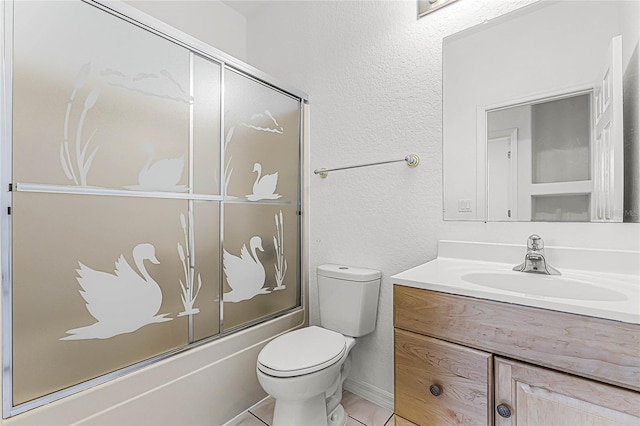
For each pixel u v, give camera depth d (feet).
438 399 3.15
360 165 5.65
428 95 4.89
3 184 2.97
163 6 6.34
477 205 4.43
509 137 4.20
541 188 3.97
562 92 3.84
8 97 2.98
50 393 3.24
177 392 4.25
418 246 4.99
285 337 4.88
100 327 3.61
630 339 2.21
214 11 7.27
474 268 3.98
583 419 2.38
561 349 2.48
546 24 3.95
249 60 7.87
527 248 3.84
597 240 3.61
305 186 6.57
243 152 5.33
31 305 3.13
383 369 5.41
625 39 3.45
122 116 3.80
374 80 5.52
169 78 4.27
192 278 4.55
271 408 5.28
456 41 4.63
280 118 6.06
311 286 6.57
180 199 4.41
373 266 5.53
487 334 2.85
